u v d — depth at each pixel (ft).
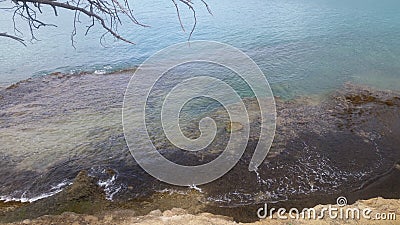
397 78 45.78
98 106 39.78
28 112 38.45
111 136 33.78
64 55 56.49
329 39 62.44
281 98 40.65
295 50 57.00
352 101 39.78
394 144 32.83
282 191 27.40
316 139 33.14
